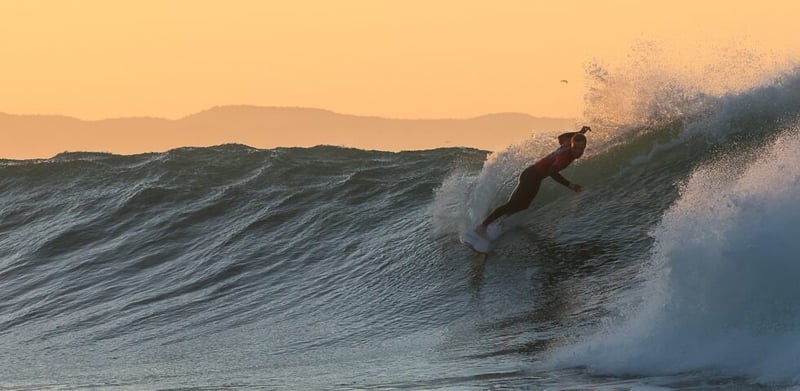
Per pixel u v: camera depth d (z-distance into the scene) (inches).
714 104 1913.1
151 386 1299.2
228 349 1557.6
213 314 1823.3
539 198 1899.6
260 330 1659.7
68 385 1376.7
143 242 2377.0
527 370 1133.1
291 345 1530.5
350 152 2955.2
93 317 1941.4
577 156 1713.8
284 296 1851.6
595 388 986.7
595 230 1697.8
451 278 1705.2
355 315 1658.5
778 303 1023.0
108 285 2154.3
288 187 2522.1
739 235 1060.5
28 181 3058.6
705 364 1010.1
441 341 1407.5
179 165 2886.3
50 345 1780.3
